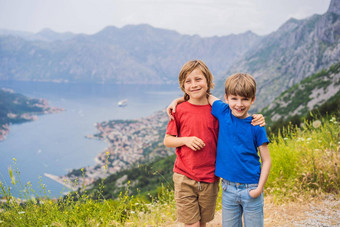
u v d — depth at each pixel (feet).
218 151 7.70
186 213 7.84
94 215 9.75
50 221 9.10
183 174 7.86
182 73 7.89
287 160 13.66
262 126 7.20
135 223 10.22
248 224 7.22
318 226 9.30
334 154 12.44
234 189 7.31
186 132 7.91
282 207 11.13
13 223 8.87
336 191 11.73
